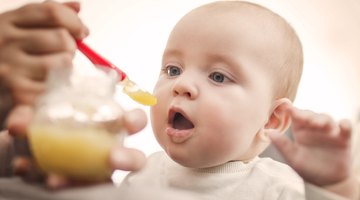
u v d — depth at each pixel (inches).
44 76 19.0
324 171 25.4
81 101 17.6
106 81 18.1
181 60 35.1
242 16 36.1
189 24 35.6
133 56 91.0
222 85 33.8
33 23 19.8
